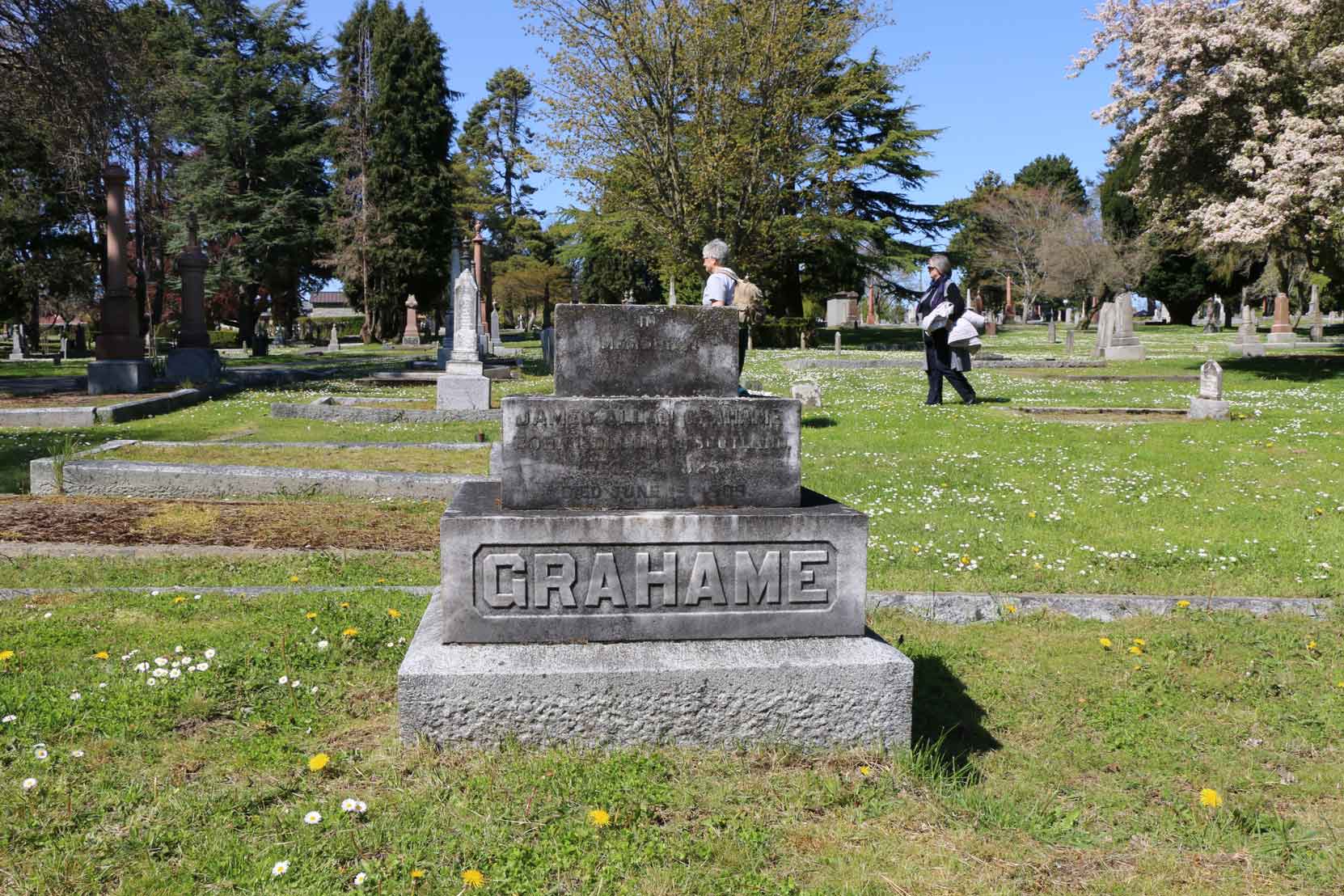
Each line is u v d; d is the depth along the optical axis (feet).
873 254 155.94
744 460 12.80
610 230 141.18
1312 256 83.76
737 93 107.45
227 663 14.12
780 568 12.37
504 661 11.77
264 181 181.27
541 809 10.38
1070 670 15.80
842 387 70.85
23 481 32.83
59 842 9.48
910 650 16.49
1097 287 189.98
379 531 25.91
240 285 177.47
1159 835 10.65
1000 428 46.39
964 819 10.74
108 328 64.85
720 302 23.20
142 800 10.38
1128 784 11.92
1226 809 11.13
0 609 17.37
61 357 130.21
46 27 70.28
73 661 14.32
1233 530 26.61
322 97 189.67
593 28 103.81
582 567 12.14
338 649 15.08
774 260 131.23
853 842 10.17
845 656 12.10
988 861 9.95
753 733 11.93
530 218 250.37
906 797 11.10
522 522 12.00
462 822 10.08
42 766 10.94
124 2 78.69
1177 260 210.18
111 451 36.63
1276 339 133.18
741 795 10.91
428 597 18.62
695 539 12.22
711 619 12.29
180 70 166.09
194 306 74.49
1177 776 12.17
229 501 29.22
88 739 11.73
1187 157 80.94
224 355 134.41
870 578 21.31
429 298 201.67
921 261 156.87
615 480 12.63
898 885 9.43
